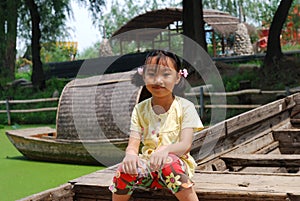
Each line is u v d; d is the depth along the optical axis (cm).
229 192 268
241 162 407
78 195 300
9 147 883
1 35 1591
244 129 479
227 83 1296
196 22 1423
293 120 620
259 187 275
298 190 265
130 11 2409
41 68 1642
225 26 2447
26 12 1733
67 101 657
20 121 1341
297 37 2569
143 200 285
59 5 1698
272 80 1363
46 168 662
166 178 260
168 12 1942
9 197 503
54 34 1731
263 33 2859
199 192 274
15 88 1636
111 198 290
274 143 534
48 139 695
